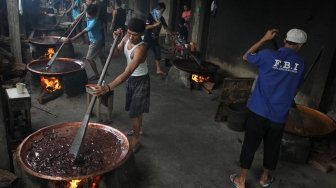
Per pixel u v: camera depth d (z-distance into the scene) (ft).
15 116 16.02
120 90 23.39
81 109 19.65
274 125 12.11
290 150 15.48
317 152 16.26
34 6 36.29
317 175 14.87
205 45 31.40
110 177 10.80
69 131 12.89
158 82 26.04
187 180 13.67
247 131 12.57
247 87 19.26
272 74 11.64
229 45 27.40
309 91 19.45
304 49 19.62
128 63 13.74
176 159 15.15
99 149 11.80
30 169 10.11
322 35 18.30
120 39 14.80
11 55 24.58
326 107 18.63
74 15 39.19
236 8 26.23
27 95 14.98
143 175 13.70
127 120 18.71
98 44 24.11
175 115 19.92
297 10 20.12
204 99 23.11
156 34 27.14
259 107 12.03
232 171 14.58
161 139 16.83
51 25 37.60
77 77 20.98
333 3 17.49
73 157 11.18
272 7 22.30
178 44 29.94
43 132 12.48
